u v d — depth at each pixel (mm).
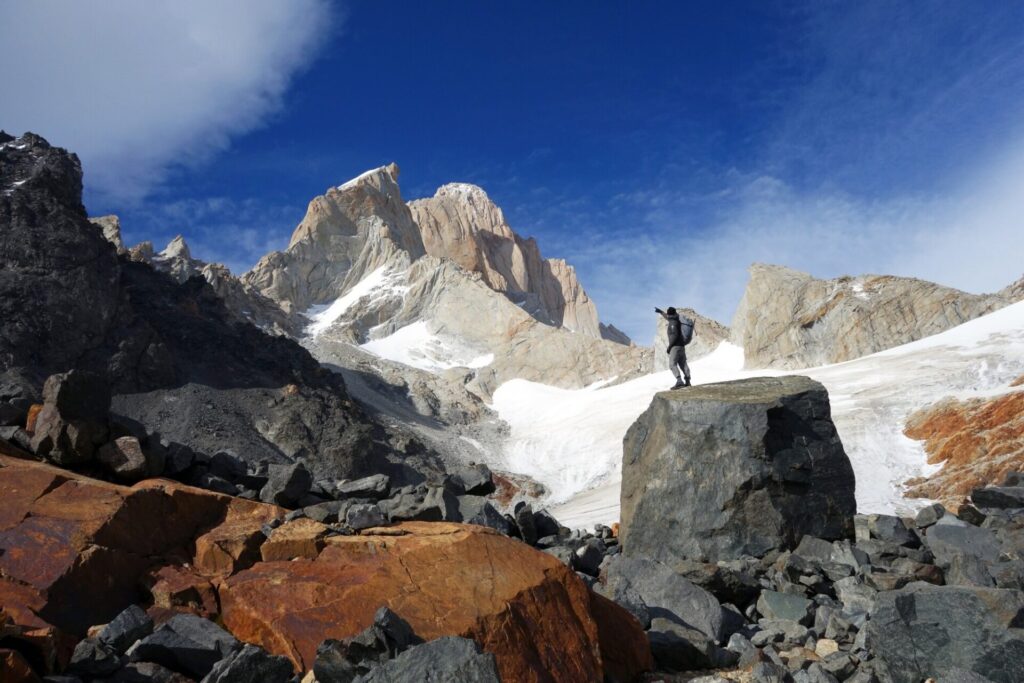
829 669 9078
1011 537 12820
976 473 46625
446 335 192375
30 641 6289
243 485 11766
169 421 79938
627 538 16422
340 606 7809
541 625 8148
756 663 9242
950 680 7613
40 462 9977
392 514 10930
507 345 181750
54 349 76625
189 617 7418
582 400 147750
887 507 46594
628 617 9508
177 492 9109
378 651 6871
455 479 14352
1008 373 75875
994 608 8602
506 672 7328
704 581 12430
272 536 8867
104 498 8547
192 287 117375
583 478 101812
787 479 15297
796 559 13242
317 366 113938
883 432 65188
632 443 18375
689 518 15578
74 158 100438
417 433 119562
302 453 85250
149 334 89250
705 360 147625
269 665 6719
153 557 8375
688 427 16188
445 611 7820
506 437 131750
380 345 188750
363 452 89500
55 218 88312
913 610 9133
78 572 7605
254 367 101875
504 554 8930
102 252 91500
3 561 7508
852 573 12945
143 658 6949
